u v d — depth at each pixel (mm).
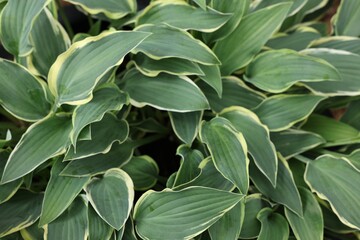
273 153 960
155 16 1015
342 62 1037
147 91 978
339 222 1036
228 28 1016
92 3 1048
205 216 906
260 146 968
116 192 925
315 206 984
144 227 922
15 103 951
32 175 964
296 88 1079
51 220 903
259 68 1028
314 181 990
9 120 1180
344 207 964
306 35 1103
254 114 987
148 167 1007
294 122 1003
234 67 1038
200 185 949
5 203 958
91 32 1140
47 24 1011
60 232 923
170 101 963
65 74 910
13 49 982
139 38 887
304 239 957
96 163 949
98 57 898
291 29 1124
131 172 992
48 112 972
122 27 1142
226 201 907
